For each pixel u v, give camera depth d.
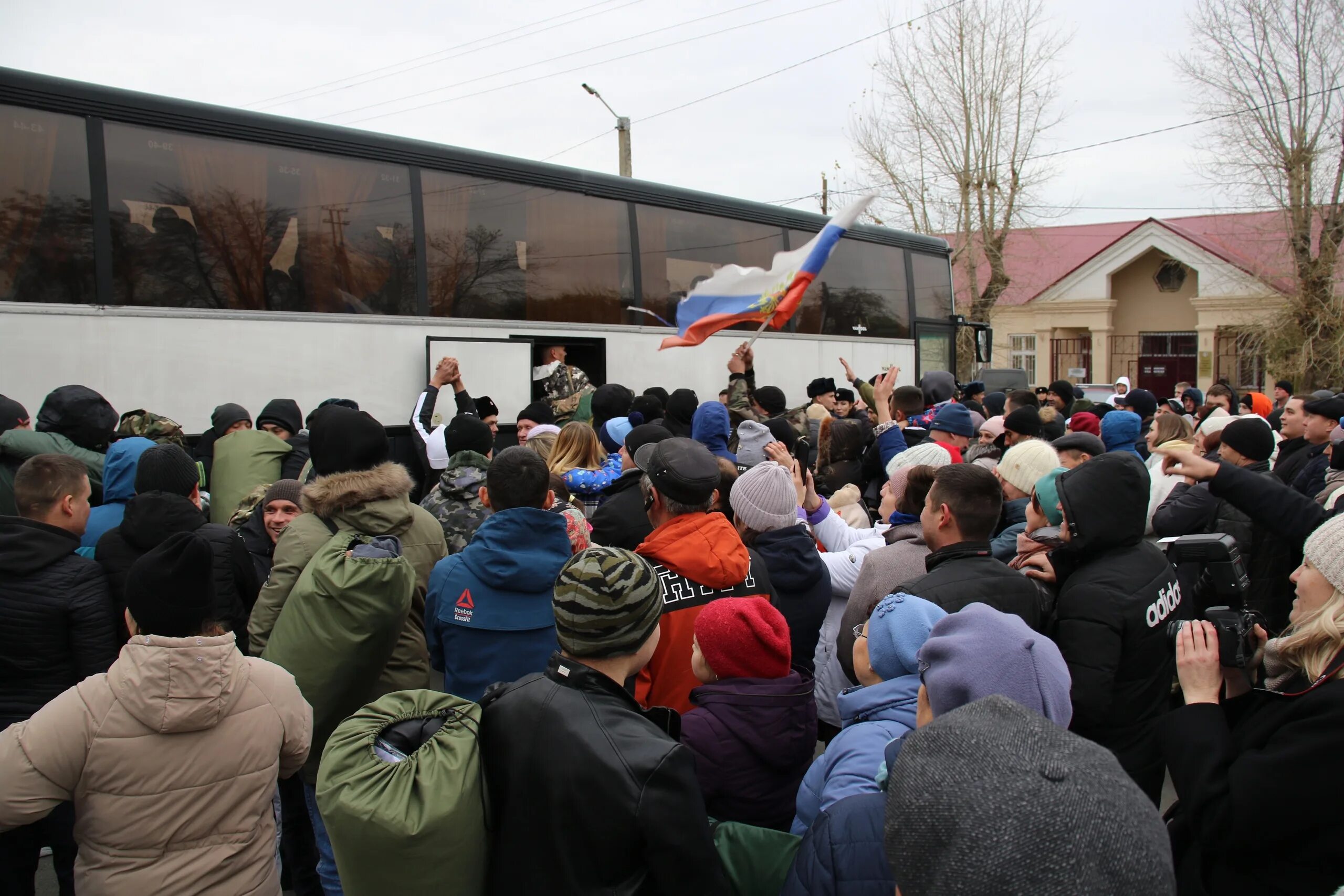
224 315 6.86
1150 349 36.97
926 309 13.86
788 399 11.56
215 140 6.89
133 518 3.47
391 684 3.47
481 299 8.33
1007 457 4.82
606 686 2.11
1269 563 4.88
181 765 2.39
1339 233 24.77
